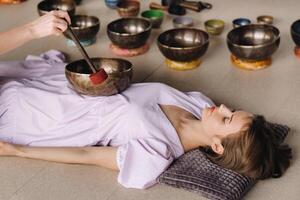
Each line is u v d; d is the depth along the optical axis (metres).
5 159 2.26
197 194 2.00
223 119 2.05
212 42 3.38
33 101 2.27
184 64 3.00
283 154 2.11
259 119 2.04
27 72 2.60
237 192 1.94
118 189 2.06
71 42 3.29
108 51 3.24
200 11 3.85
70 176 2.14
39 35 2.24
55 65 2.65
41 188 2.08
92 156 2.11
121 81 2.22
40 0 4.17
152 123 2.11
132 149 2.04
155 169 2.02
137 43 3.11
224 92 2.76
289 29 3.48
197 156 2.13
